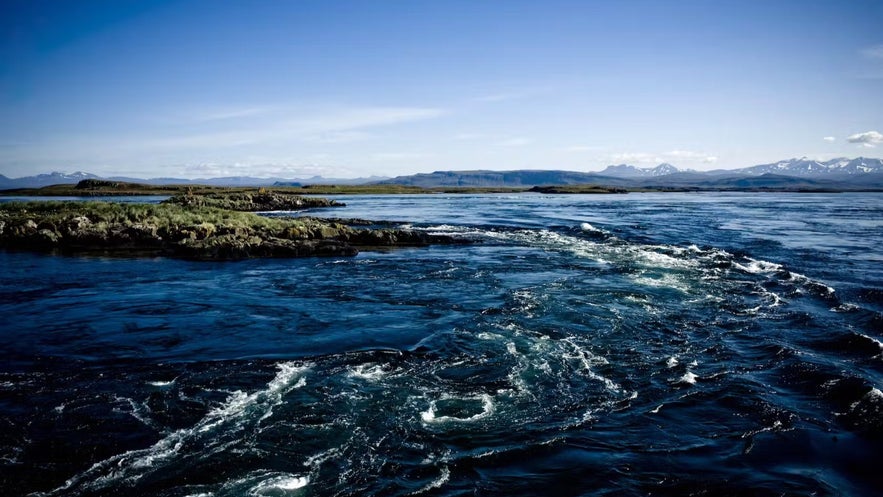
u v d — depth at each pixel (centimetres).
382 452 920
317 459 898
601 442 952
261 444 945
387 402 1120
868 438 951
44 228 3759
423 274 2612
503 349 1459
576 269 2709
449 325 1692
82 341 1517
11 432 975
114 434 973
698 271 2612
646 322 1719
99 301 2019
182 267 2828
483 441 959
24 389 1174
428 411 1079
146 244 3575
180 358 1385
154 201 9319
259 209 8119
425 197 15525
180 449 925
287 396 1147
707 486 812
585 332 1612
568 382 1233
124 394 1152
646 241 3812
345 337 1568
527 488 812
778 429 994
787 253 3172
